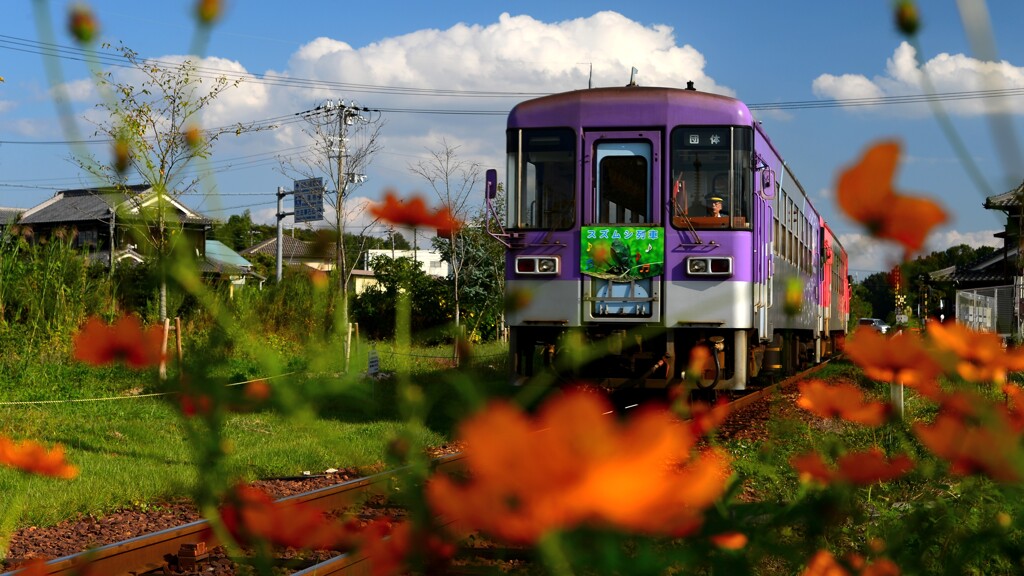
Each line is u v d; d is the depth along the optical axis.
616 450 0.39
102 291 13.97
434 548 0.78
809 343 16.66
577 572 0.51
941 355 0.81
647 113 9.66
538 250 9.76
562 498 0.39
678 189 9.59
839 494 0.96
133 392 11.31
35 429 8.58
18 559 4.44
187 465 6.89
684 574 0.72
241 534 0.83
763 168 10.16
